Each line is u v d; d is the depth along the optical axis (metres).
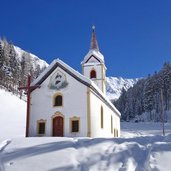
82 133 30.36
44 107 32.31
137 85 144.12
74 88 31.81
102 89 47.00
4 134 42.34
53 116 31.75
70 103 31.55
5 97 79.19
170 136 17.73
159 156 13.38
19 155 15.69
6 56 116.75
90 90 31.64
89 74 47.84
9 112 65.75
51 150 16.02
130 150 14.99
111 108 43.88
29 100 32.34
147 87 121.38
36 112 32.41
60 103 32.12
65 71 32.56
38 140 19.48
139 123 105.50
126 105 133.62
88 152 15.15
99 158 14.01
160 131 75.31
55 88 32.44
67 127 31.00
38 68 145.88
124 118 127.19
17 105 75.62
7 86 95.88
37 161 14.32
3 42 134.75
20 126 53.03
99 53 49.59
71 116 31.16
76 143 17.22
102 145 16.30
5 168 13.81
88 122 30.50
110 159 13.75
